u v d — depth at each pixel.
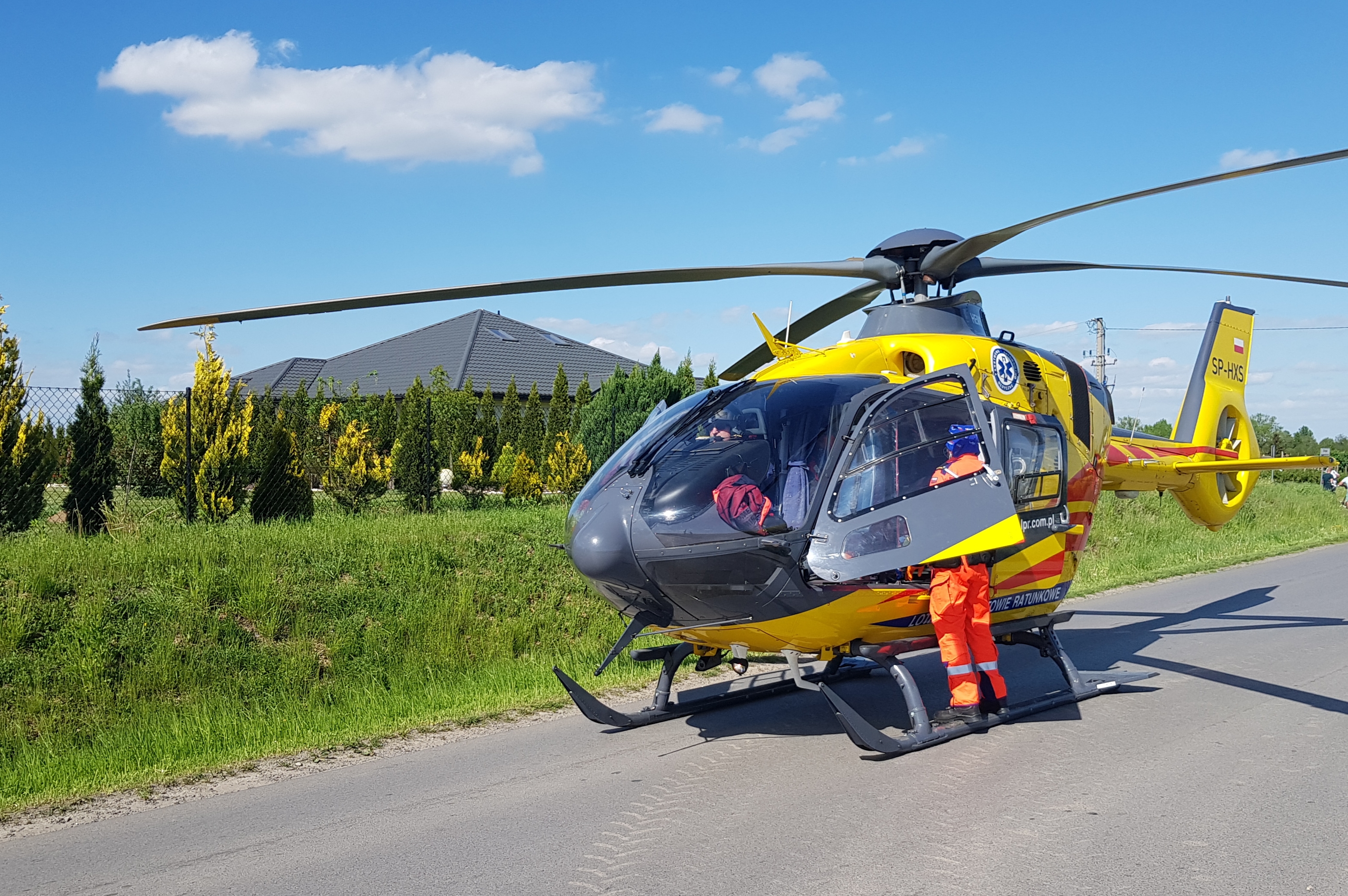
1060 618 6.99
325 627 8.55
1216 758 5.49
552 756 5.93
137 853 4.44
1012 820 4.50
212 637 7.96
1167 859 4.02
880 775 5.27
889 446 5.60
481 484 18.62
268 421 18.34
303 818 4.88
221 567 8.89
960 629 6.01
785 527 5.18
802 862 4.05
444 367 36.03
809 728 6.39
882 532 5.34
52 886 4.06
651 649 6.59
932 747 5.77
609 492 5.79
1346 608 11.11
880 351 6.45
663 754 5.88
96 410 11.38
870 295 7.89
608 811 4.83
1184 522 19.72
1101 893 3.70
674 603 5.55
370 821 4.80
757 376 6.48
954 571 5.99
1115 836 4.29
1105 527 18.14
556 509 13.12
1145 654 8.62
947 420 5.96
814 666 8.41
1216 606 11.47
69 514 10.91
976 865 3.98
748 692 7.23
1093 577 13.99
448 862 4.20
